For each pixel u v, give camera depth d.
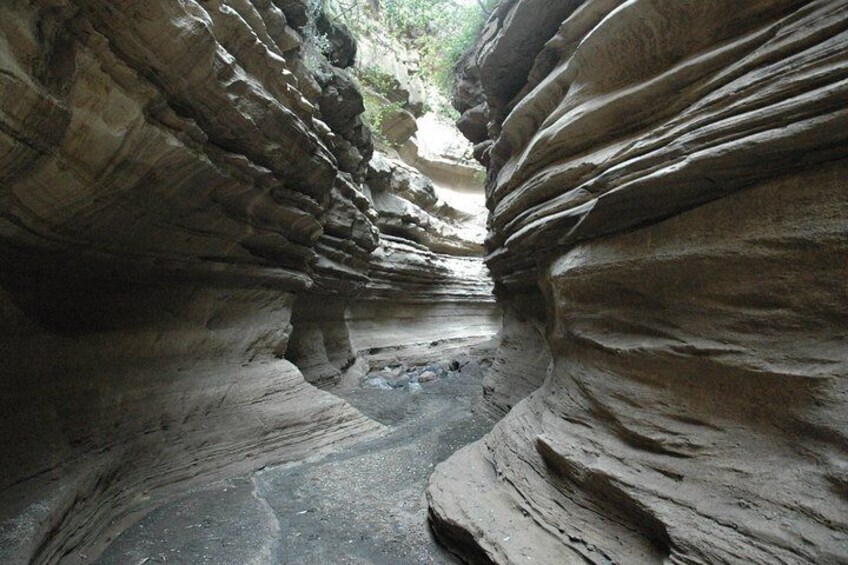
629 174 4.23
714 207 3.66
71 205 3.97
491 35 9.28
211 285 7.12
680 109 4.30
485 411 9.50
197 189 5.29
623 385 4.20
